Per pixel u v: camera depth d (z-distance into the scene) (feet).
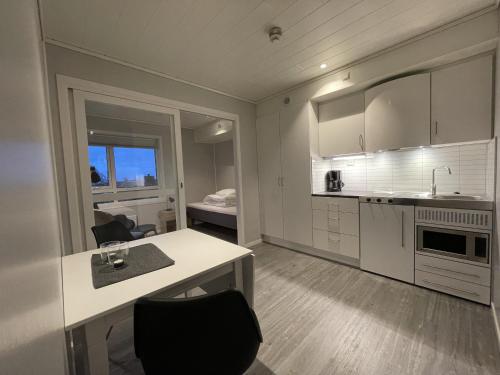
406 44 7.34
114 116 8.18
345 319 6.18
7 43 0.66
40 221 1.14
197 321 2.96
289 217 11.38
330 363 4.89
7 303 0.42
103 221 8.12
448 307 6.42
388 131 8.21
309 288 7.79
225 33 6.68
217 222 14.29
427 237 7.30
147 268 4.25
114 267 4.29
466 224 6.53
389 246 8.10
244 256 4.91
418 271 7.51
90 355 3.22
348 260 9.54
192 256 4.83
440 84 7.20
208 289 5.90
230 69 8.84
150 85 8.72
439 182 8.34
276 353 5.18
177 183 9.58
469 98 6.76
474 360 4.78
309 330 5.83
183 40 6.95
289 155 11.15
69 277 4.01
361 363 4.85
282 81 10.07
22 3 1.07
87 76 7.31
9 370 0.40
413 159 8.93
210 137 16.62
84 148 7.30
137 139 8.74
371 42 7.34
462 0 5.72
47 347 1.01
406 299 6.89
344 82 8.89
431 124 7.40
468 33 6.32
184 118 14.61
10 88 0.65
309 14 6.03
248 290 5.07
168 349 3.06
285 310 6.66
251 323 3.29
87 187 7.36
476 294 6.48
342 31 6.76
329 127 10.19
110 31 6.44
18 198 0.64
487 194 7.24
